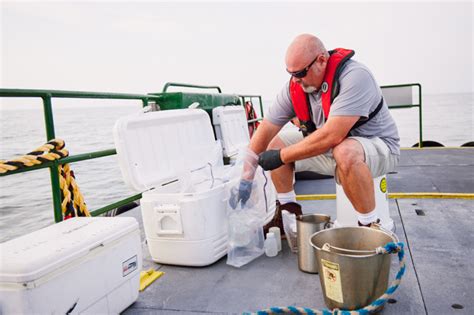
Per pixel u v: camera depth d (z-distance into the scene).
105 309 1.44
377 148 1.99
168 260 2.04
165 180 2.27
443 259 1.88
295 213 2.30
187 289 1.76
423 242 2.13
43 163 1.80
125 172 1.98
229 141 3.42
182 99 3.00
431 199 3.03
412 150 6.16
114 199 12.25
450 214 2.61
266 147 2.40
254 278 1.82
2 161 1.61
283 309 1.40
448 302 1.48
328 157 2.38
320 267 1.46
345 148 1.90
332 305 1.44
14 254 1.22
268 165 2.10
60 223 1.61
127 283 1.58
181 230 1.95
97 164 17.47
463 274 1.71
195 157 2.64
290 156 2.03
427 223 2.45
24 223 11.85
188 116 2.65
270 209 2.47
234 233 2.04
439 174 4.04
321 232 1.64
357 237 1.67
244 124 3.88
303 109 2.21
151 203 2.02
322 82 2.05
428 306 1.45
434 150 6.00
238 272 1.91
